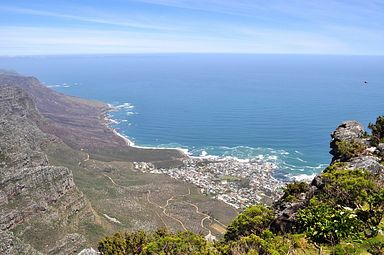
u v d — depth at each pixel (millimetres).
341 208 30062
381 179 34969
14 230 113000
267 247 28703
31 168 138625
